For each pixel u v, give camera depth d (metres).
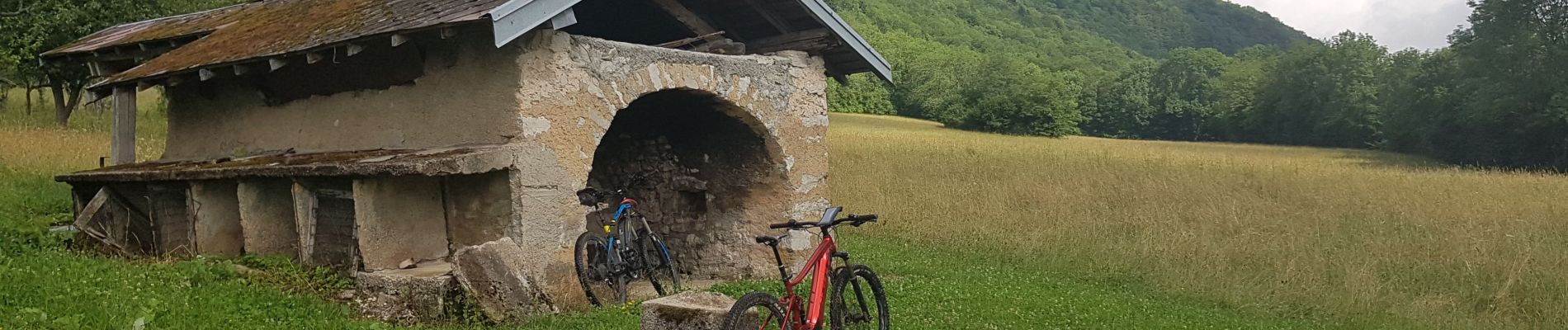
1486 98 38.41
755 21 9.38
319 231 7.41
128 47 10.58
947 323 7.12
